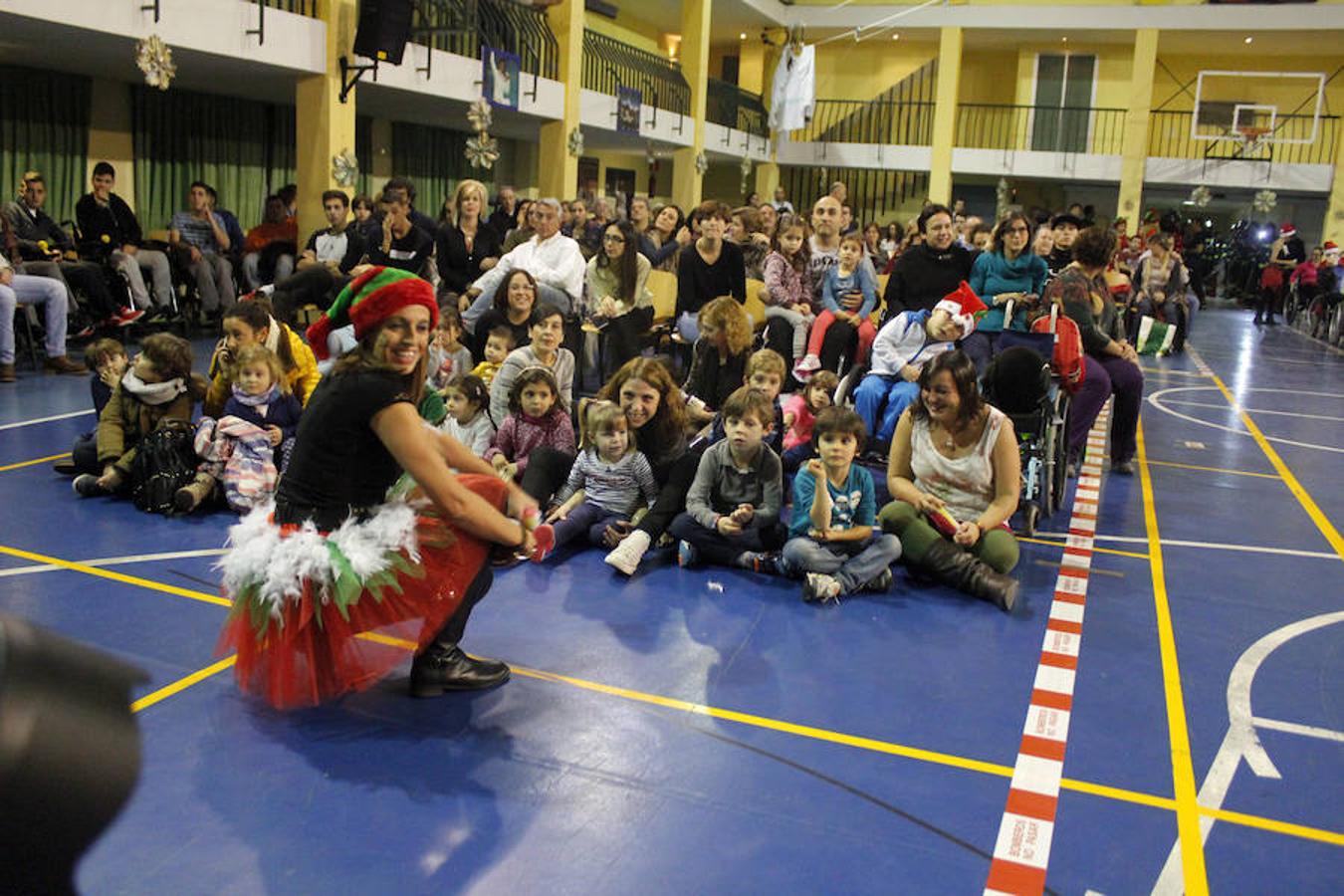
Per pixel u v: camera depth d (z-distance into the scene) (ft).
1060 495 19.40
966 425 14.88
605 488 16.05
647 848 8.37
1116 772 9.90
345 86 35.99
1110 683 11.93
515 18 45.32
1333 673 12.40
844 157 75.92
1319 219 81.10
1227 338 55.83
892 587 14.88
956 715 10.96
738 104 72.49
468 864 8.06
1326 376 41.29
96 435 17.79
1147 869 8.34
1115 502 20.49
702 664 11.96
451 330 20.95
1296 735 10.78
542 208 24.89
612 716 10.59
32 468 18.84
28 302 27.73
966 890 7.98
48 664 2.03
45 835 1.95
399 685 11.11
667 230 33.27
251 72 35.06
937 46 78.69
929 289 22.49
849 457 14.57
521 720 10.42
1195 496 21.15
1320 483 22.67
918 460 15.24
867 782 9.53
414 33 37.58
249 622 9.68
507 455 17.31
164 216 41.93
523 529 10.40
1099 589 15.17
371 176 51.62
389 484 10.24
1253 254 80.33
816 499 14.20
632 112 55.36
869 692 11.42
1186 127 75.15
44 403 24.27
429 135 55.11
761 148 75.20
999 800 9.30
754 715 10.76
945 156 73.26
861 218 80.84
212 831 8.34
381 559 9.48
